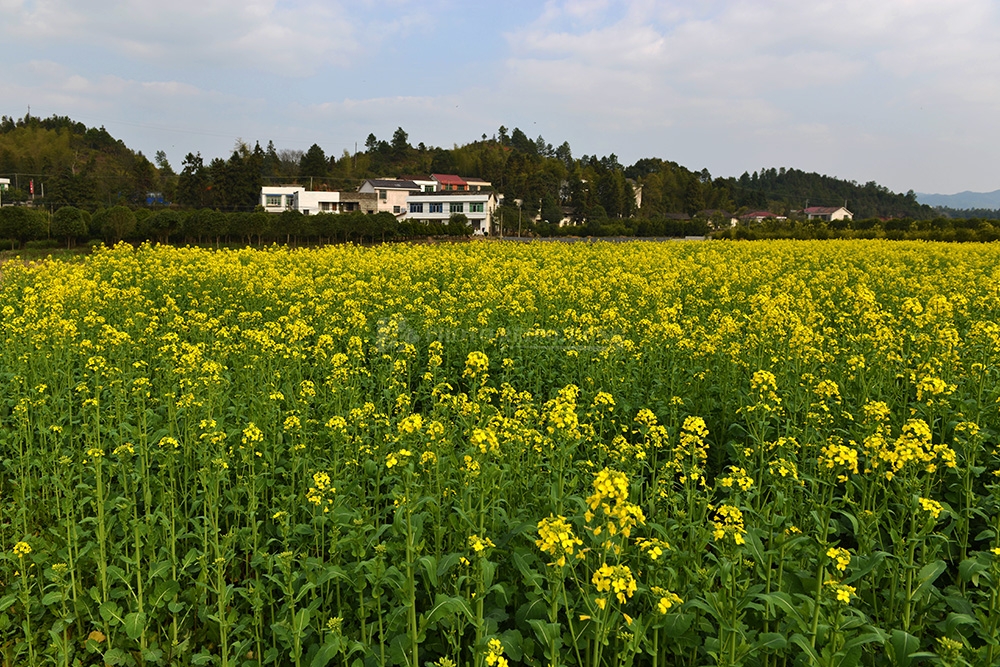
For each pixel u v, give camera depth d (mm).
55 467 7508
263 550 6281
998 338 9641
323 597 5855
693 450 6684
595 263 26938
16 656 5680
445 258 27344
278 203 106938
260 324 14953
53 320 10734
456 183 135625
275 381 9906
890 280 20516
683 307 17062
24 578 5648
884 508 6121
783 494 6316
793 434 8227
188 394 7953
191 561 6102
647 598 5176
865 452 6336
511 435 6781
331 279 20141
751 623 5516
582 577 5875
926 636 5539
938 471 7504
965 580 5699
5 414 9641
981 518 7031
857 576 5379
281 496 6750
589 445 8039
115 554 6445
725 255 32219
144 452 7309
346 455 7316
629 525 4551
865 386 9281
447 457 6707
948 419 8109
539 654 5324
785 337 11461
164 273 20906
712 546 6371
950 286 19172
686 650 5379
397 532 5719
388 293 17719
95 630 6102
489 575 4992
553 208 140875
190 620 6227
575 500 6027
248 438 6652
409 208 112250
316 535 6102
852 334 13555
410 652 5211
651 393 9430
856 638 4707
